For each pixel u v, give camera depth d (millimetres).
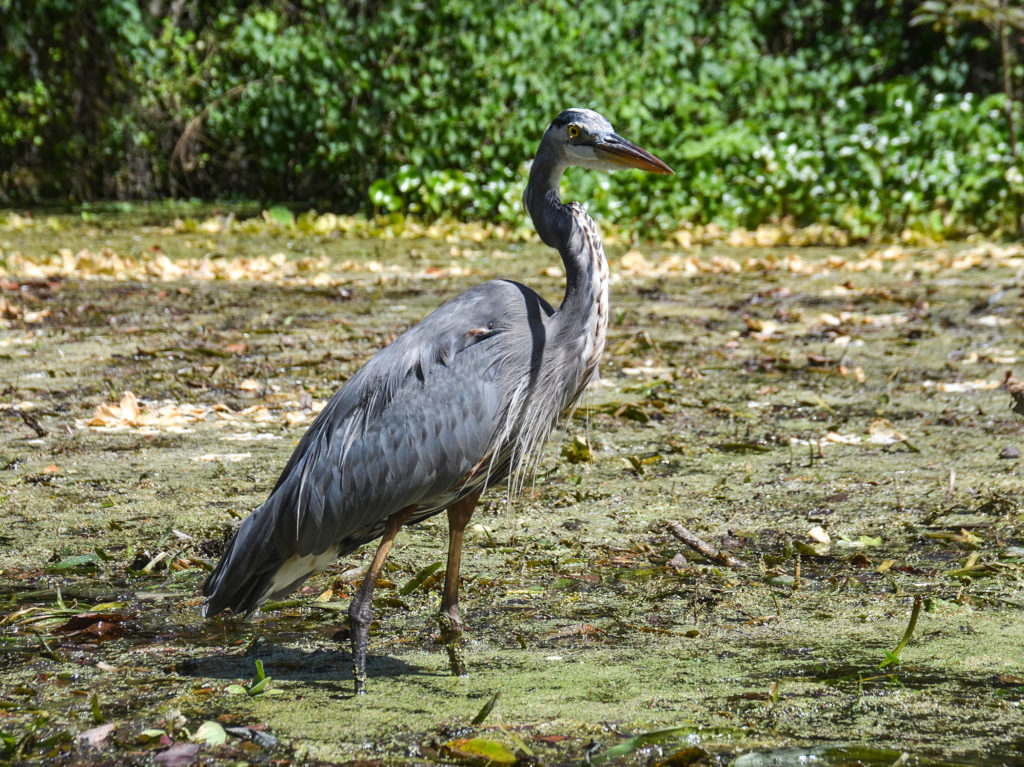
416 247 23312
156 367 13031
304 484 6027
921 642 6301
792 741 5145
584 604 6980
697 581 7312
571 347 6457
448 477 6137
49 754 5109
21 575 7406
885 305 16703
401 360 6152
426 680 5934
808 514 8484
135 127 31922
